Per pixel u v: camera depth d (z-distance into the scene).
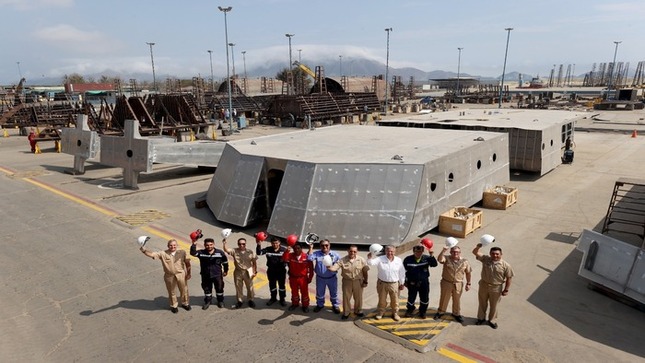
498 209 15.33
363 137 18.14
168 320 8.43
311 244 8.72
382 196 11.90
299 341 7.64
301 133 19.86
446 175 13.45
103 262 11.25
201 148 20.66
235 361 7.12
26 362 7.20
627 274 8.59
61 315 8.67
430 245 7.94
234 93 67.38
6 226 14.22
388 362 6.99
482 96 83.62
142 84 160.50
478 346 7.36
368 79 76.44
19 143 34.62
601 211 14.88
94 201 17.12
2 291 9.73
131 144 18.89
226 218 13.76
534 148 19.58
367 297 9.23
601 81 136.88
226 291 9.70
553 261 10.83
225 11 37.75
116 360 7.21
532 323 8.05
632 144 29.28
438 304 8.85
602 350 7.20
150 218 14.78
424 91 132.00
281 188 12.72
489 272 7.67
